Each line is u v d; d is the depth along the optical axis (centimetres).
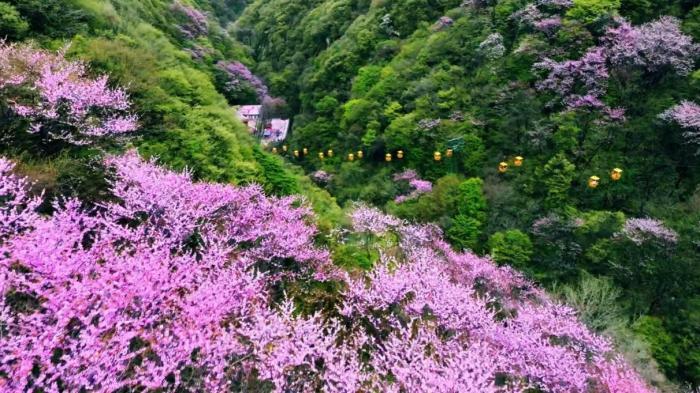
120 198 880
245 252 896
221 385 520
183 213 852
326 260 1072
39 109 894
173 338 535
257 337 581
